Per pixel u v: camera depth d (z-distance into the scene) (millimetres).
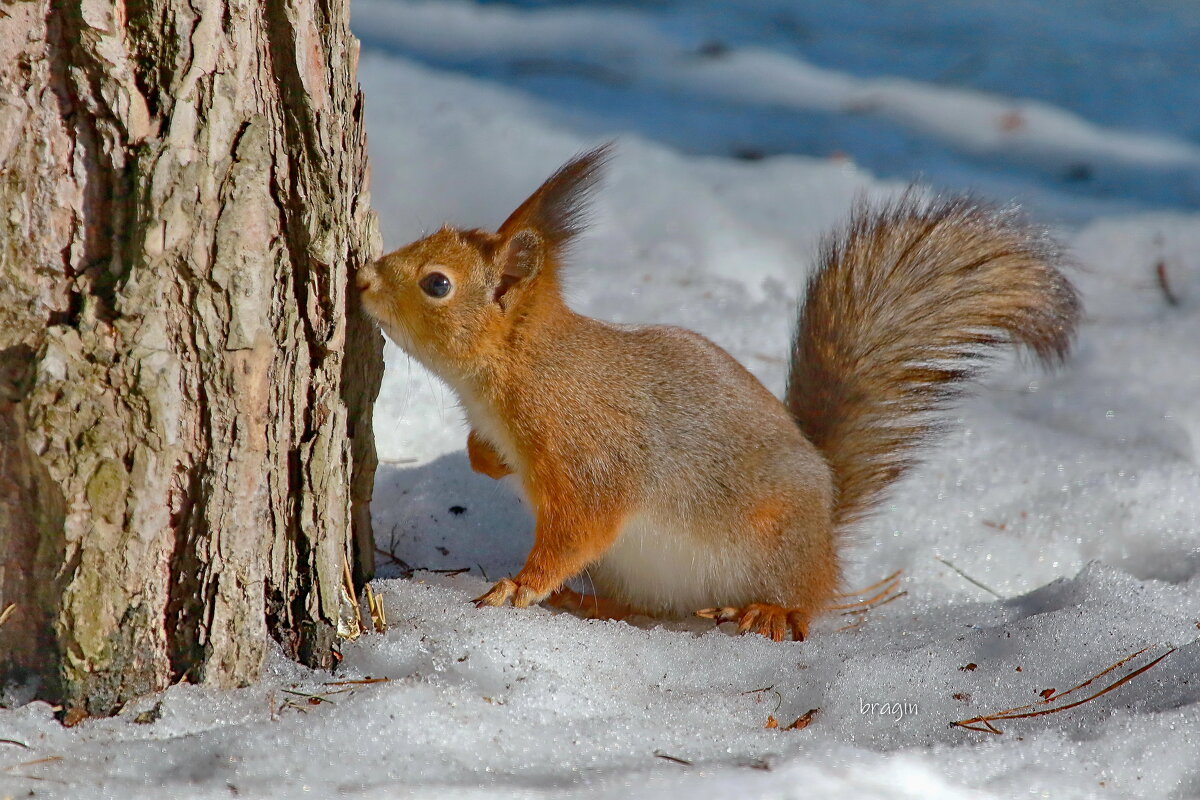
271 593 7387
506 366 8680
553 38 26109
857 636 8633
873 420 10555
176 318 6715
